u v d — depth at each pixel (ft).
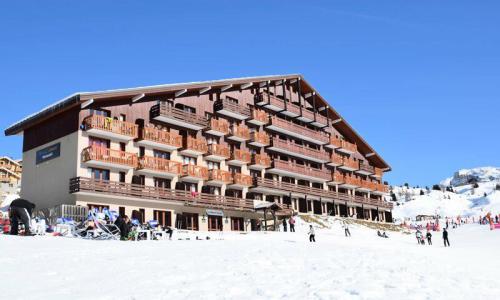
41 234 89.61
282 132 189.88
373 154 237.86
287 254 54.75
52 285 35.55
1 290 33.53
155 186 142.51
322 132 208.85
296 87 205.46
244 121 176.76
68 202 125.59
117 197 129.80
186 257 51.67
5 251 56.03
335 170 217.15
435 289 32.58
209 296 29.86
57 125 134.72
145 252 57.93
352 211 220.23
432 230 252.01
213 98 166.30
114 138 134.92
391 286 32.83
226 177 159.74
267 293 30.53
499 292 34.40
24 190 141.69
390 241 152.76
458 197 618.03
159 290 32.30
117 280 36.99
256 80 177.78
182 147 150.00
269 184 174.50
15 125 146.10
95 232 91.86
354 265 44.70
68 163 128.16
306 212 191.11
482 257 86.89
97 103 131.75
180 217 145.28
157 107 142.41
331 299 28.27
